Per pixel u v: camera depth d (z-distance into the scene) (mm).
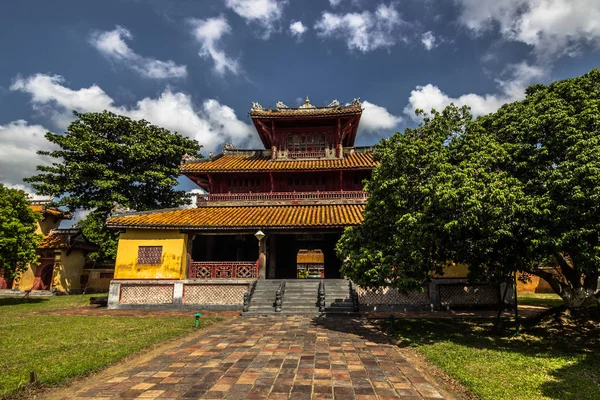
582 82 11477
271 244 25750
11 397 6551
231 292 20625
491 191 9445
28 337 11680
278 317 16781
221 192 26891
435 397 6449
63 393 6863
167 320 15516
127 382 7211
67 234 35344
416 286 11148
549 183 9352
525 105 12227
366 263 12156
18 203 23406
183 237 21172
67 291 33656
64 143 29797
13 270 23000
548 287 28562
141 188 33656
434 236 10578
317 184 26703
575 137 9531
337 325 14336
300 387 6898
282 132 28938
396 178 11906
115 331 12711
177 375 7648
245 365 8398
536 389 6746
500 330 12883
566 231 8930
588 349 9961
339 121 27500
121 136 32281
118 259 21062
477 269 11922
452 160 12164
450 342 10938
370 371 7961
